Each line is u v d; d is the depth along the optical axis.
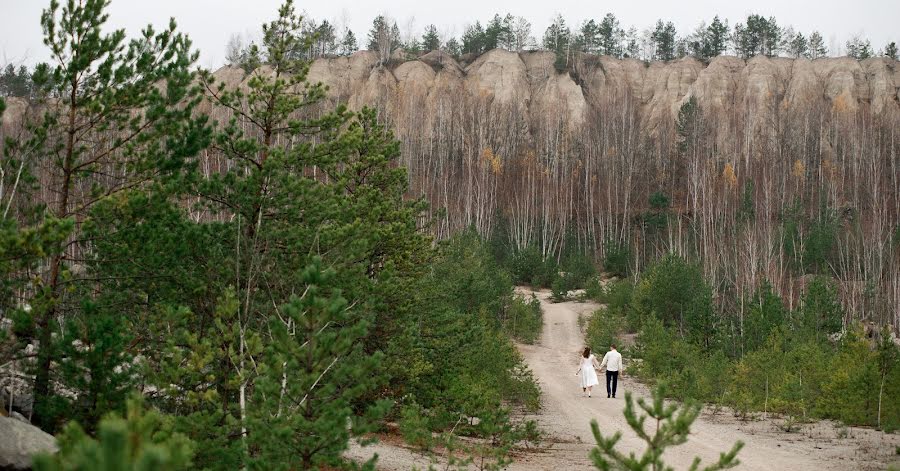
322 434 7.99
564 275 63.03
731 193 76.81
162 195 12.19
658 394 6.83
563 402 22.27
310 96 14.62
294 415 8.08
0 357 10.17
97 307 10.68
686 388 23.27
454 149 93.00
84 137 12.51
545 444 15.14
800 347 24.88
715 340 35.50
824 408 19.12
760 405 20.78
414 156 88.38
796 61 114.50
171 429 8.15
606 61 122.44
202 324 11.66
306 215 13.40
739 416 20.36
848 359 21.98
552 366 34.38
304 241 12.66
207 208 13.38
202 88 13.66
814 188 83.81
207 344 9.34
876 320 47.69
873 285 49.69
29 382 10.74
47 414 9.80
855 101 107.06
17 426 8.88
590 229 81.81
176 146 12.72
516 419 18.48
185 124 13.01
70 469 3.08
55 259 11.54
